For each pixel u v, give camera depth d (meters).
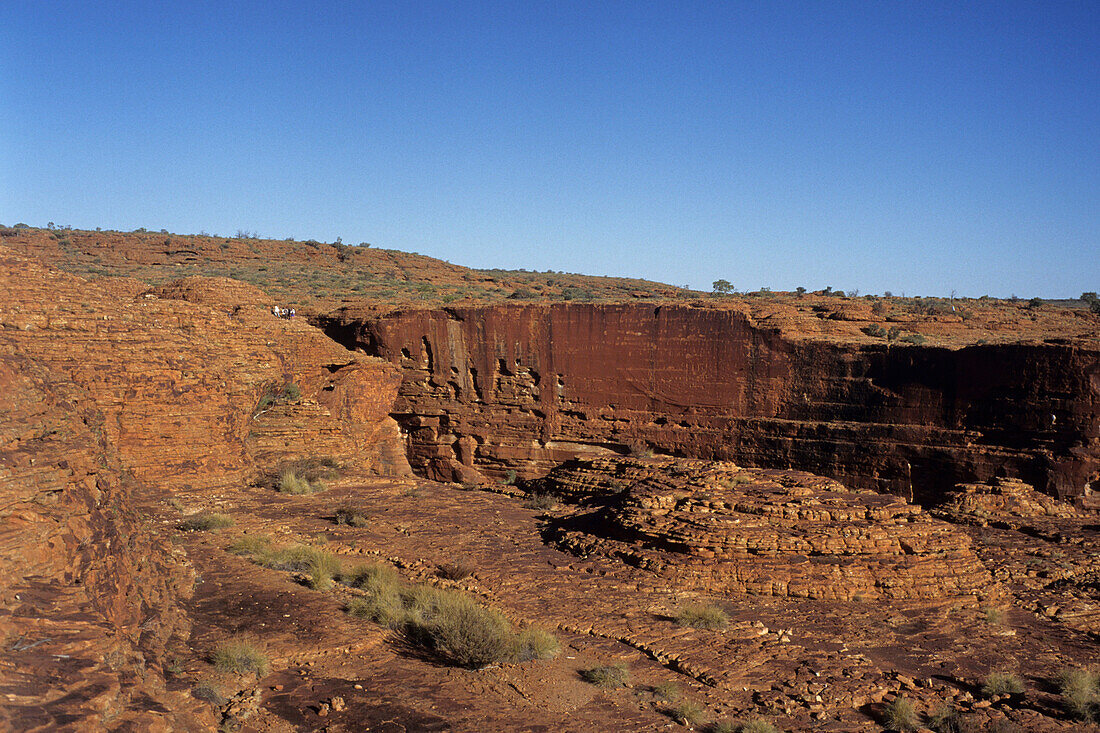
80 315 24.31
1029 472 31.34
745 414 38.19
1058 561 22.55
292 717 11.14
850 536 19.08
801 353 37.19
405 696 12.23
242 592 15.91
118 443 24.42
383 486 30.48
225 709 10.82
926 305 61.56
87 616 8.36
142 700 8.41
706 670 13.96
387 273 84.88
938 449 33.47
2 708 6.46
